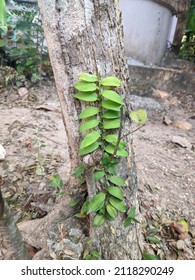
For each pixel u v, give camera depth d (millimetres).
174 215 962
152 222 894
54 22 578
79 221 730
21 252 621
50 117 1572
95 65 595
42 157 1128
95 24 583
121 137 615
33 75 1955
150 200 988
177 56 2885
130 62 2354
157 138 1521
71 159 723
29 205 915
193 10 2705
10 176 1032
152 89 2176
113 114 600
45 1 576
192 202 1043
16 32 2010
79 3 565
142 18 2264
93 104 605
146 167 1202
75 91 613
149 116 1817
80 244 686
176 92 2266
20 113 1571
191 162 1319
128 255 677
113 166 628
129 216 655
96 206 613
